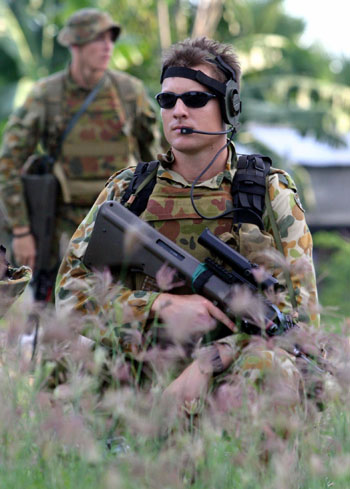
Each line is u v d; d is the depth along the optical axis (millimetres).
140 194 8688
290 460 6027
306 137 61281
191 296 8047
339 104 67000
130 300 8070
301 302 8148
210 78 8375
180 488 5762
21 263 15031
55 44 60469
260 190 8461
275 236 8414
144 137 15336
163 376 7277
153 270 8219
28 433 6086
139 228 8281
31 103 15094
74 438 5840
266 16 75438
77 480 5855
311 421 6871
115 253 8344
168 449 6219
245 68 66938
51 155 15156
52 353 6551
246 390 6484
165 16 63281
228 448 6621
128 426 6160
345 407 6754
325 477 6496
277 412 6539
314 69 71438
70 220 15023
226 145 8539
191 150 8469
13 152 15047
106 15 15008
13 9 60562
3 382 6219
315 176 56469
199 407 6867
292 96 67188
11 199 14891
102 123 14938
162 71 8641
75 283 8430
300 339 7117
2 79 58406
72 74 15086
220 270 8016
